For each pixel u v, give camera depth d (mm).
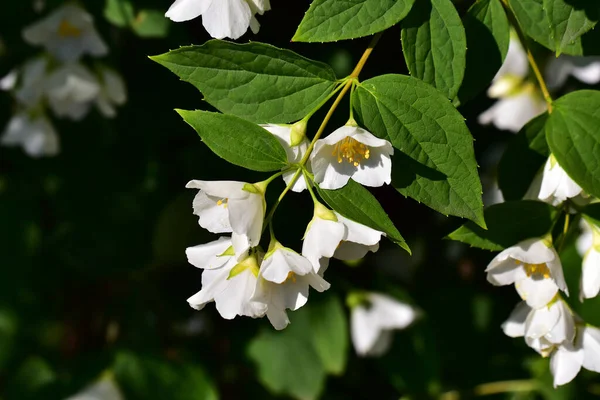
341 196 540
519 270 583
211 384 797
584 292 580
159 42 744
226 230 545
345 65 720
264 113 547
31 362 811
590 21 546
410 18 550
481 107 753
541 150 590
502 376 814
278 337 796
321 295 779
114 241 794
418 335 812
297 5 724
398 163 540
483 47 575
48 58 739
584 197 584
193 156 770
